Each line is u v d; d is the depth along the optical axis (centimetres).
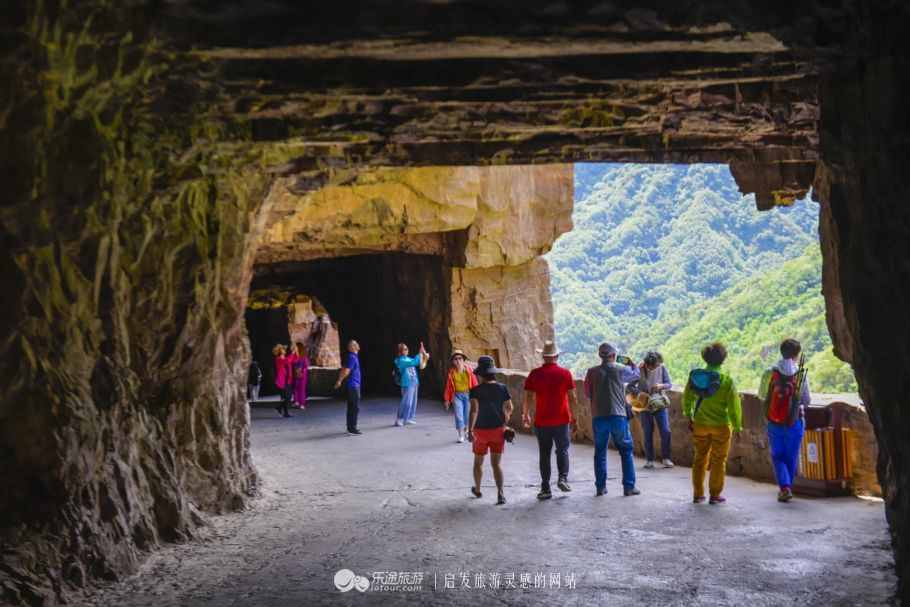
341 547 1040
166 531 1045
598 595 833
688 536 1045
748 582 860
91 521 873
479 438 1288
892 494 796
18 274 746
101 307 906
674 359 7044
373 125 901
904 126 615
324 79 766
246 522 1180
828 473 1216
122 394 959
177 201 1040
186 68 731
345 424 2236
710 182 10631
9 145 698
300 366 2680
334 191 2206
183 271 1094
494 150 1044
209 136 888
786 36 662
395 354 3000
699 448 1218
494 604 813
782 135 1034
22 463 797
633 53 765
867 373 770
